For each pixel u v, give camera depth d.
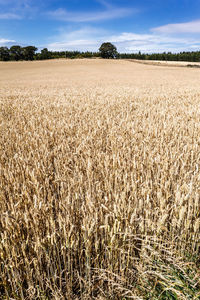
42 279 2.15
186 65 77.88
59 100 12.50
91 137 5.08
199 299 1.99
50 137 5.50
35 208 2.29
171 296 2.13
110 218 2.38
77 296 2.20
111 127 6.53
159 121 6.75
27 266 2.12
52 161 4.26
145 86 21.73
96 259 2.30
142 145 4.53
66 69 59.94
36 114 8.76
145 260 2.23
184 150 4.14
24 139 5.49
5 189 3.07
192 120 6.84
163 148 4.47
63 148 4.62
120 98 12.81
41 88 21.28
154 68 64.38
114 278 2.26
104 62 82.25
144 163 3.71
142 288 2.16
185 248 2.48
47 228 2.24
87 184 3.21
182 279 2.22
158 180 3.17
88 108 9.55
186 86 21.34
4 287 2.16
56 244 2.18
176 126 6.12
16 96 15.09
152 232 2.46
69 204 2.47
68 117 8.07
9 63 84.25
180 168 3.61
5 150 4.62
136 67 67.19
